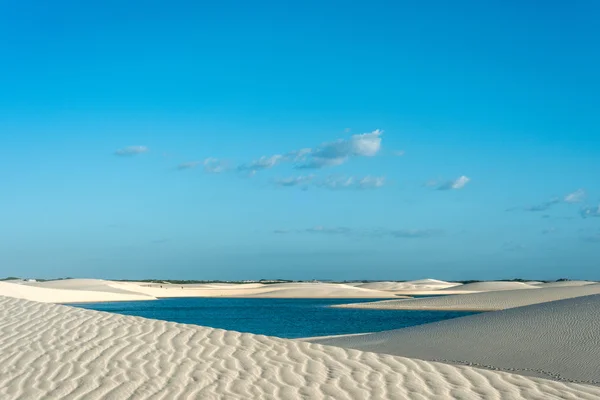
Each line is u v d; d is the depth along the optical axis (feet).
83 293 250.98
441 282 456.45
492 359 46.39
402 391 25.13
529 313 59.31
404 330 64.69
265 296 332.60
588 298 63.10
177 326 34.06
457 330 57.72
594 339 46.75
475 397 24.97
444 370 28.96
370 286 434.71
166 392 23.38
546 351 46.01
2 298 40.11
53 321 33.86
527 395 25.76
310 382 25.61
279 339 32.81
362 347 56.70
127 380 24.50
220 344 30.66
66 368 25.75
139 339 30.73
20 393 22.80
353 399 23.79
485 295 187.01
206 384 24.52
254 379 25.52
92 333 31.53
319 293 342.03
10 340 29.81
